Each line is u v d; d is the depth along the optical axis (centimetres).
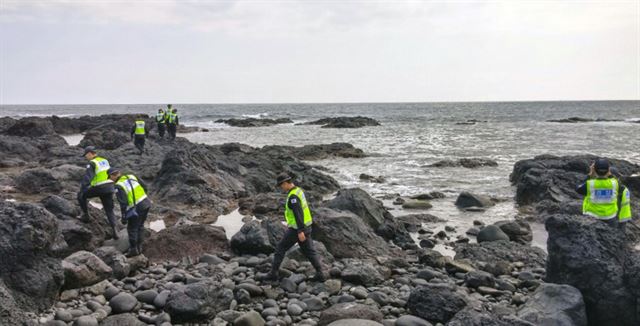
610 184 820
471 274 861
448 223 1479
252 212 1573
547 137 4766
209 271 902
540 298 654
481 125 7038
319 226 1051
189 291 697
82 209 1073
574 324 614
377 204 1393
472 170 2675
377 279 871
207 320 691
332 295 807
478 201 1716
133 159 2473
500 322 546
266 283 840
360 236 1080
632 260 657
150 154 2692
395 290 830
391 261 991
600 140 4353
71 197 1570
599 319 651
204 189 1733
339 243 1041
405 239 1255
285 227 1084
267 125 7438
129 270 879
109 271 814
